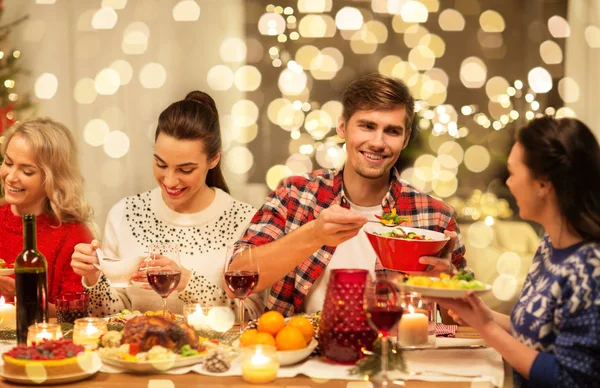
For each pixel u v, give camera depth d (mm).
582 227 1433
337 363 1539
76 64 4340
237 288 1662
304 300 2135
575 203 1430
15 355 1425
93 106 4363
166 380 1435
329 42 5391
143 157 4441
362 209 2184
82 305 1880
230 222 2445
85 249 1948
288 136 5180
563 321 1398
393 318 1351
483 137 5281
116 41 4363
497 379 1465
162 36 4418
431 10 5457
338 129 2176
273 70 5270
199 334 1738
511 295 3881
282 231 2188
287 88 5074
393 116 1989
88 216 2561
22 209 2469
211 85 4508
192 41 4453
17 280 1591
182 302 2314
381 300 1356
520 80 5145
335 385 1400
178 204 2404
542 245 1605
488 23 5488
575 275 1407
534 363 1391
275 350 1436
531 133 1468
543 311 1444
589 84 4453
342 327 1528
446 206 2201
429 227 2166
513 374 1541
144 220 2453
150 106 4430
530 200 1489
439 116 4691
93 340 1638
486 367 1533
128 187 4426
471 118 5410
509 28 5547
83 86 4352
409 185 2221
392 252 1699
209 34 4465
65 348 1441
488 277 3982
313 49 5320
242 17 4488
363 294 1542
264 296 2363
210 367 1475
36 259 1599
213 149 2271
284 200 2215
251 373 1405
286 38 5059
